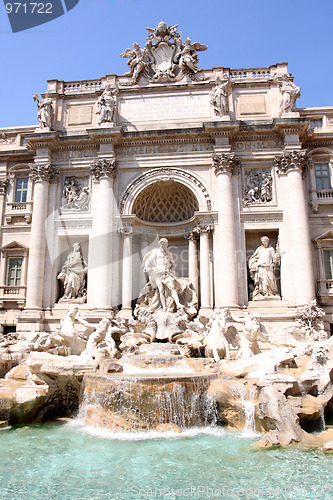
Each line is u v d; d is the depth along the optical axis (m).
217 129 26.81
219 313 20.86
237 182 27.03
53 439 13.84
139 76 29.44
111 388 15.41
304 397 15.00
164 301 25.45
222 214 26.00
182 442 13.43
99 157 27.58
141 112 28.89
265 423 14.14
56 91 29.95
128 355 19.91
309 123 26.47
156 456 12.00
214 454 12.12
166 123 28.47
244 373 16.72
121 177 27.92
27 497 9.27
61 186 28.42
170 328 23.88
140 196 27.95
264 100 28.36
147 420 14.91
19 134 30.83
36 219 27.22
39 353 18.75
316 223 27.12
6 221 29.30
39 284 26.36
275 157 27.03
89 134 27.34
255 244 27.36
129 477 10.41
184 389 15.33
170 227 29.36
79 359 17.89
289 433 13.27
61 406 17.64
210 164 27.39
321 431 14.79
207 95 28.78
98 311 25.19
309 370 16.38
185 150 27.78
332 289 25.98
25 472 10.77
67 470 10.91
